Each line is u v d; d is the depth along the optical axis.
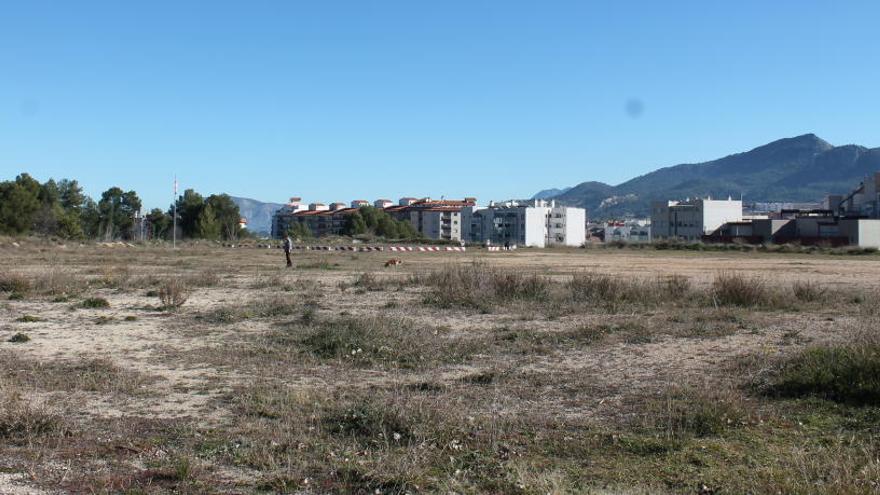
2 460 6.86
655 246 87.56
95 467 6.71
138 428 7.98
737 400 9.04
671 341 14.19
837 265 46.97
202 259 49.12
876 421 8.21
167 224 124.12
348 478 6.40
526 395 9.66
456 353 12.75
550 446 7.37
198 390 9.82
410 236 147.38
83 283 25.81
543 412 8.76
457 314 18.53
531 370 11.38
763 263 49.75
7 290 23.61
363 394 9.54
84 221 122.62
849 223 106.75
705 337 14.63
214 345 13.59
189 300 21.72
